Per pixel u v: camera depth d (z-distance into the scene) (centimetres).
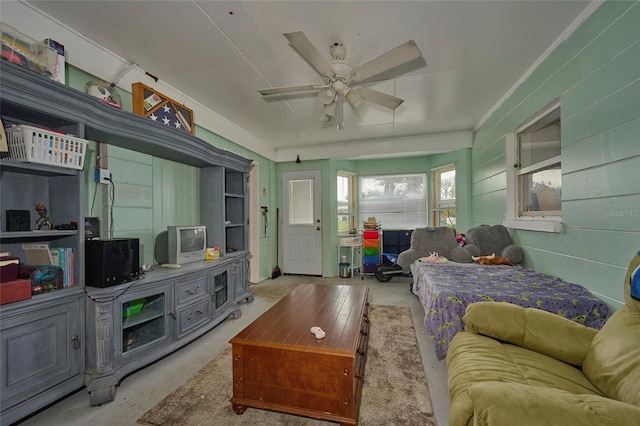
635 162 160
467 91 312
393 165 564
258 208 486
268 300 379
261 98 324
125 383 191
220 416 158
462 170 460
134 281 197
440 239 376
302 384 149
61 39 197
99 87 209
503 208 332
